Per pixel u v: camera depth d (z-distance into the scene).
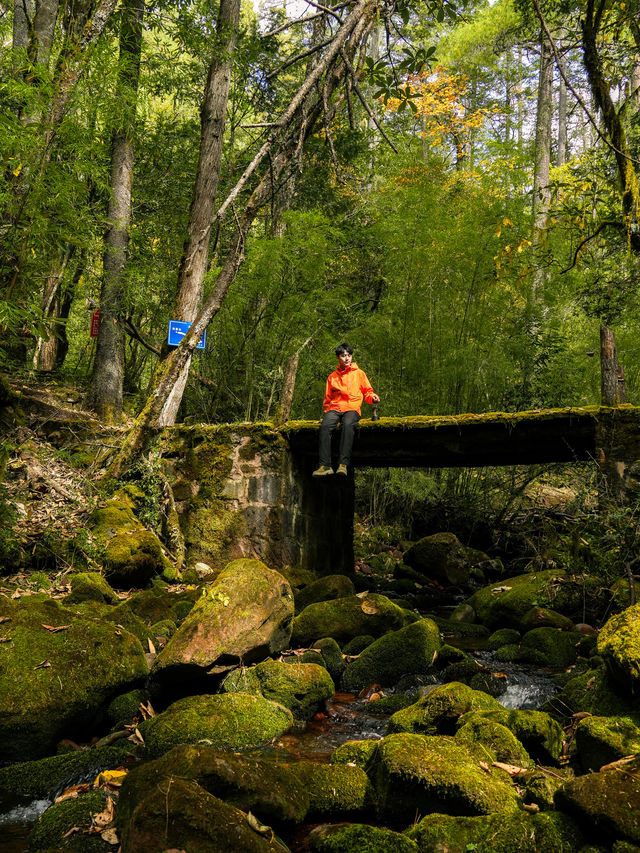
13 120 4.82
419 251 9.41
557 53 3.88
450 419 6.79
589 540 6.02
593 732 2.75
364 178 13.78
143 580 6.62
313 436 7.43
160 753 3.19
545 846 2.17
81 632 3.74
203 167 9.31
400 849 2.27
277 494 7.41
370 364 9.94
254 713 3.51
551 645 5.10
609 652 3.27
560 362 9.69
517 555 9.83
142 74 10.88
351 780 2.78
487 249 9.21
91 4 6.44
